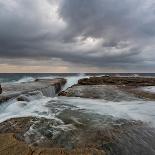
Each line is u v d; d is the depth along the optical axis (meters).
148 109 10.55
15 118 7.95
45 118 8.18
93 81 23.11
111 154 5.18
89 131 6.70
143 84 21.33
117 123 7.81
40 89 16.94
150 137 6.44
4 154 4.27
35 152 4.44
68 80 34.47
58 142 5.71
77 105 11.52
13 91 15.16
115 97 14.02
